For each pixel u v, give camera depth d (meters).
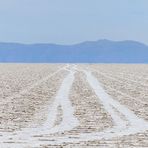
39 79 89.38
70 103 45.88
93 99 50.31
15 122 32.47
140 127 30.67
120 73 124.31
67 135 26.98
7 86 68.56
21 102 45.88
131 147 23.22
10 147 22.92
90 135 27.08
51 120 33.69
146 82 83.81
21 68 168.12
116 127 30.55
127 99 50.69
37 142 24.47
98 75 108.25
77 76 101.44
